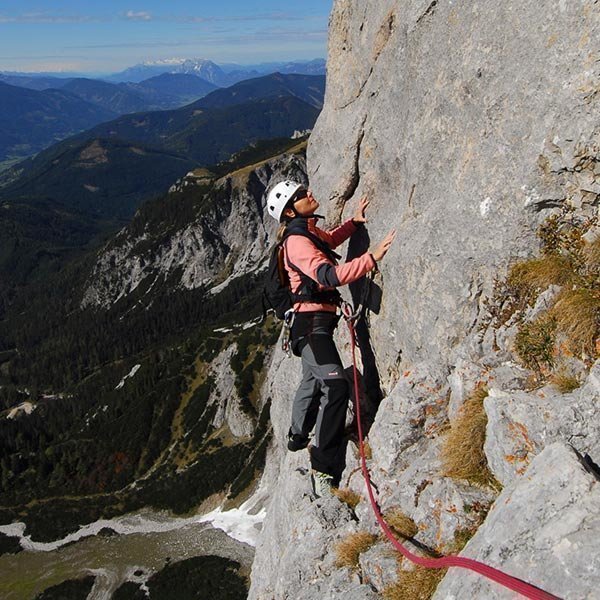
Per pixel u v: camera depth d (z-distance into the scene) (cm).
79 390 19725
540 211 564
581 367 509
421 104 725
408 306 718
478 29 621
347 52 979
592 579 314
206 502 12362
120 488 13850
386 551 553
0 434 16775
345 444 820
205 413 14600
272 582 787
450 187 661
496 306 604
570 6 520
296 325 710
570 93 517
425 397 640
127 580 10725
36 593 11000
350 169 921
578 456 385
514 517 381
